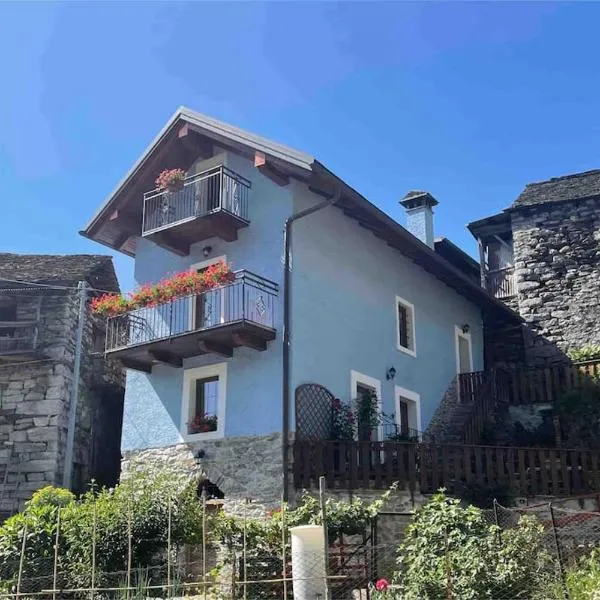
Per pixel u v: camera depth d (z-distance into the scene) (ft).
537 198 74.95
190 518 37.14
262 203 49.42
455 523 29.73
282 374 44.83
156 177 54.80
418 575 28.60
